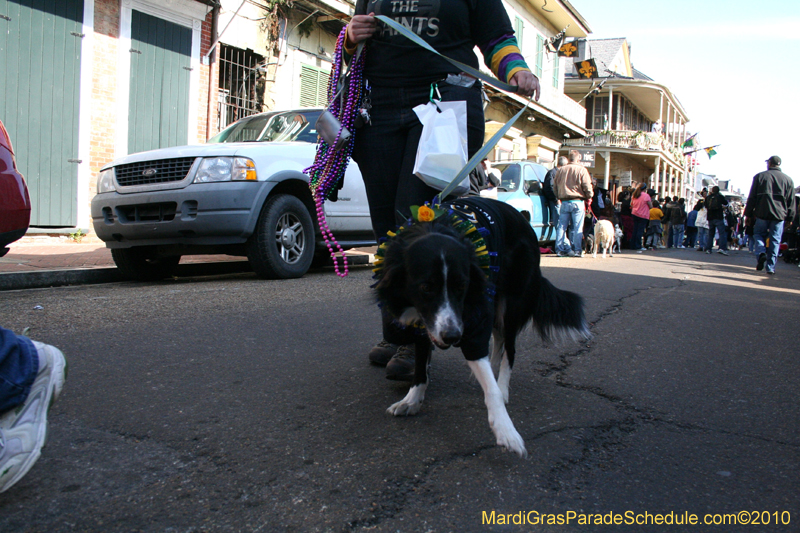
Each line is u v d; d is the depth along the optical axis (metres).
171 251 5.95
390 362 2.81
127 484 1.82
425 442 2.19
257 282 5.73
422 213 2.22
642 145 27.48
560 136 25.91
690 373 3.20
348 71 2.85
